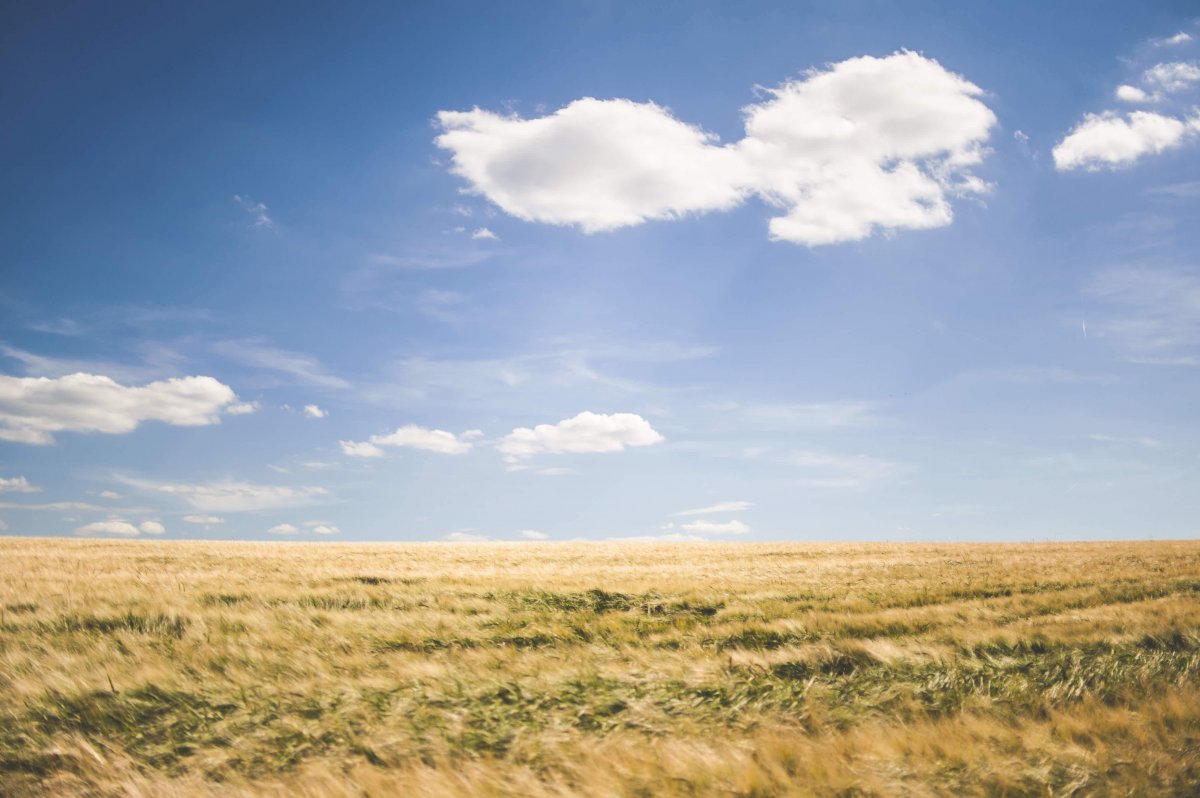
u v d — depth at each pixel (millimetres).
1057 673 8922
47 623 12266
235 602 15180
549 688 8547
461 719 7484
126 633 11602
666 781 5691
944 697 8070
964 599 17297
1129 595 17203
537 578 21219
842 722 7383
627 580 21453
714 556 37531
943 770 5922
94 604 14008
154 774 6578
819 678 9086
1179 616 12945
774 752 6238
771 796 5449
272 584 18312
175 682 8977
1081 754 6184
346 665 9805
